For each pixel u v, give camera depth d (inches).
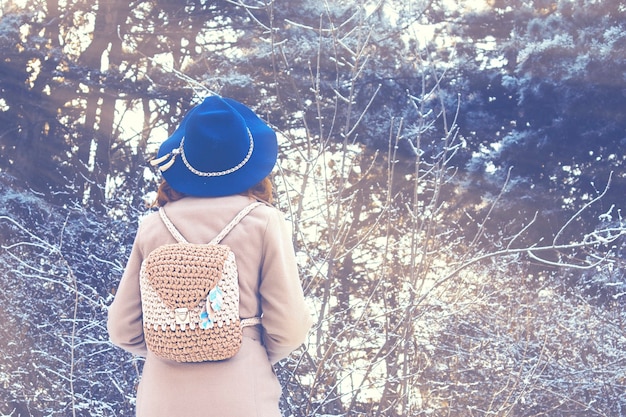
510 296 351.6
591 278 426.3
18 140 551.2
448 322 329.4
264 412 78.4
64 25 594.6
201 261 76.5
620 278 408.8
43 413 348.2
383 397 221.8
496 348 325.7
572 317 368.8
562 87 519.5
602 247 464.1
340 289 412.2
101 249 347.6
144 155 551.8
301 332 82.0
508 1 576.7
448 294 327.6
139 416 80.0
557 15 539.8
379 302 331.9
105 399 302.4
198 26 562.6
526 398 317.7
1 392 359.3
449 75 565.6
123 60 574.6
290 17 525.7
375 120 538.3
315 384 206.1
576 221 508.4
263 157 85.4
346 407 255.3
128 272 83.6
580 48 512.4
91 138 546.9
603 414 325.7
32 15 551.2
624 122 510.9
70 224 391.5
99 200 456.8
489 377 323.0
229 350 76.7
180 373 78.0
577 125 519.5
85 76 546.6
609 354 351.9
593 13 523.5
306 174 221.5
